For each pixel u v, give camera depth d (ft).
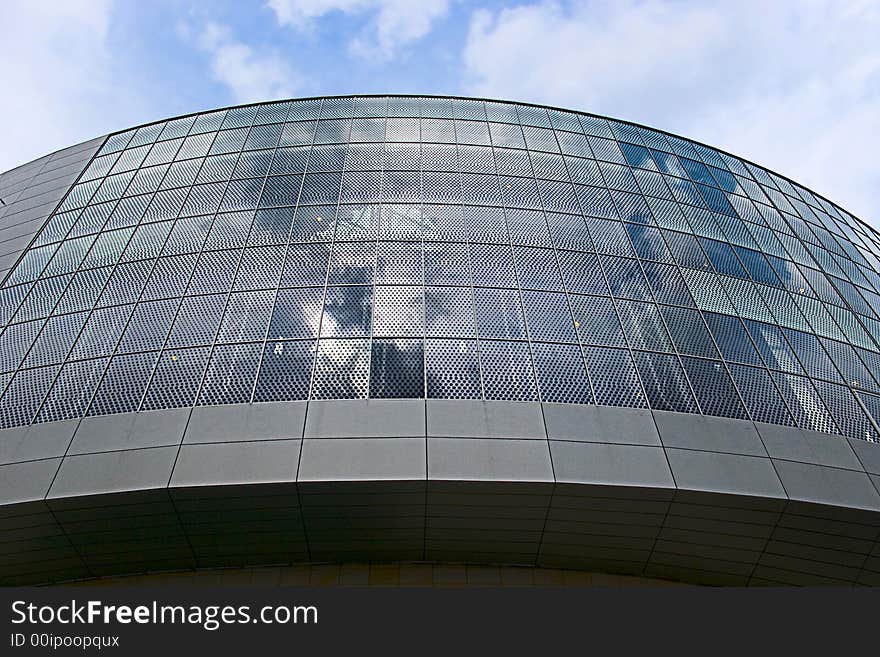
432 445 43.52
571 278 57.82
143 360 50.72
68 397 48.88
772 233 71.67
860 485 45.19
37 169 83.20
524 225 62.44
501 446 43.80
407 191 65.36
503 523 43.70
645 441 45.34
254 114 79.77
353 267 57.16
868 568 44.57
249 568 45.16
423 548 44.83
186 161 73.36
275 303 54.24
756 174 82.33
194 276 57.62
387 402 46.37
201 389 47.91
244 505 42.14
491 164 70.13
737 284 61.87
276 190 66.23
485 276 56.80
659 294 58.08
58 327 55.42
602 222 64.59
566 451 43.88
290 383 47.85
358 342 50.70
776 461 45.62
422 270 56.95
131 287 57.77
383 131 74.54
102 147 81.41
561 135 76.95
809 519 43.47
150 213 66.23
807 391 52.42
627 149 77.15
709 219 69.72
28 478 43.19
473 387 47.75
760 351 55.11
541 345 51.39
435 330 51.83
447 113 78.38
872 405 52.90
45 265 63.10
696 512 43.21
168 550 44.32
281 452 43.09
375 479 41.22
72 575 45.42
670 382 50.14
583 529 44.06
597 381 49.24
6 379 51.34
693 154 80.43
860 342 60.70
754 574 45.93
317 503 42.16
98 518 42.65
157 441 44.50
